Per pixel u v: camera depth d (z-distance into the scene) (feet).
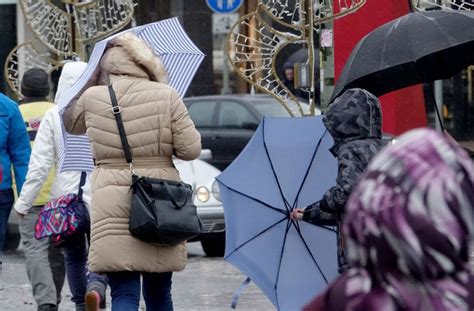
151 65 40.47
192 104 117.08
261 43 78.84
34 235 54.13
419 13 45.03
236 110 115.34
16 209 52.31
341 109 35.68
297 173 43.75
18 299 64.80
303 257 43.88
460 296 16.30
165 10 136.46
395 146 16.56
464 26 44.04
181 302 63.82
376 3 80.38
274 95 77.82
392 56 43.34
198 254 86.89
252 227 44.04
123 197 39.50
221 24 132.67
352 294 16.84
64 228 50.24
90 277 50.29
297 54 99.71
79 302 52.70
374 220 16.14
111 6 86.79
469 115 120.57
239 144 114.73
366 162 35.14
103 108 39.91
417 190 15.97
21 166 57.26
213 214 80.84
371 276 16.63
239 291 44.19
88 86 42.34
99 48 40.45
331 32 81.25
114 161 39.88
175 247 40.29
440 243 15.92
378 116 35.96
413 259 16.14
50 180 54.75
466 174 16.06
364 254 16.40
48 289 54.29
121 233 39.37
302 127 44.09
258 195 43.96
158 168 39.96
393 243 16.12
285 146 43.91
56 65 81.25
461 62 46.80
